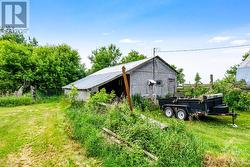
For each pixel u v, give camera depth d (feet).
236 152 20.72
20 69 98.78
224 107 43.04
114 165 20.67
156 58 75.31
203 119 47.34
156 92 74.90
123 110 30.32
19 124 44.01
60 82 110.63
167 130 25.17
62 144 29.32
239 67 93.97
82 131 29.71
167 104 50.62
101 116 33.19
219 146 25.27
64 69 114.73
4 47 98.78
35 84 104.94
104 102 43.73
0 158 25.38
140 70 71.15
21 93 101.76
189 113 45.93
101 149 24.53
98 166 22.20
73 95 56.24
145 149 22.33
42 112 60.49
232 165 18.60
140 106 57.21
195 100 45.11
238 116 50.98
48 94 109.09
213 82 69.10
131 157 20.54
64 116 48.06
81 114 37.99
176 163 18.37
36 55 104.73
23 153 26.81
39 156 25.71
